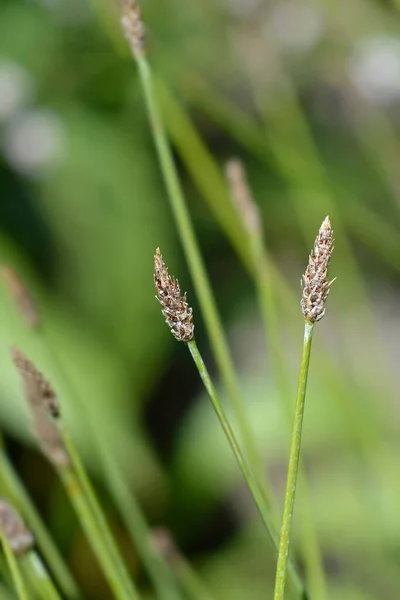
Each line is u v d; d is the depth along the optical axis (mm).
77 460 360
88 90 834
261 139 587
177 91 638
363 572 604
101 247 811
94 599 657
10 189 809
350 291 620
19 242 799
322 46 678
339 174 793
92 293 799
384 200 791
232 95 778
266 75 655
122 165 844
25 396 365
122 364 762
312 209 588
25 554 349
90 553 657
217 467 733
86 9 804
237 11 672
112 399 699
